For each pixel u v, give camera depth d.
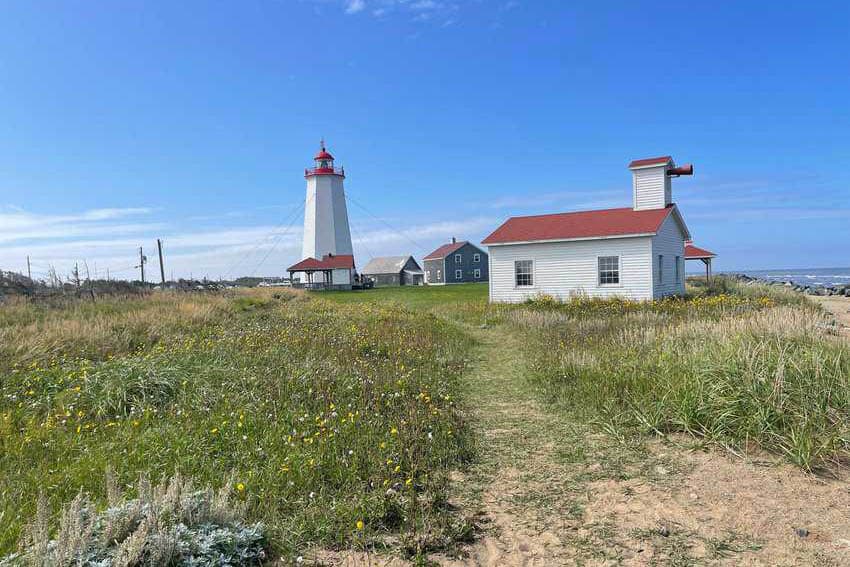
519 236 26.36
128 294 22.16
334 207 62.69
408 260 87.50
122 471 5.01
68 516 3.64
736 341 8.27
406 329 15.24
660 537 4.14
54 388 7.77
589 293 24.86
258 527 3.99
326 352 11.44
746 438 5.80
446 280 76.88
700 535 4.14
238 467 5.23
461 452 5.98
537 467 5.65
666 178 25.83
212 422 6.54
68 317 15.00
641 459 5.73
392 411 7.34
